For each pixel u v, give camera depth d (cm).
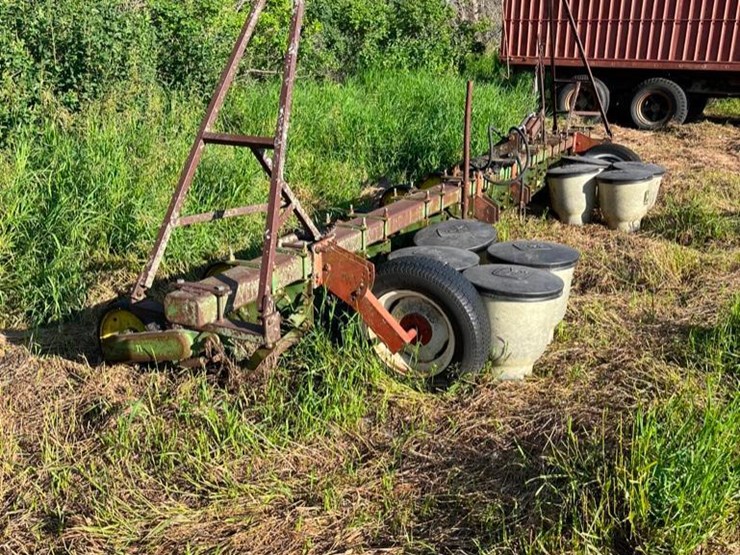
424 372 409
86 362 430
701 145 1231
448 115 1003
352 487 331
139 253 573
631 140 1271
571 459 329
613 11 1434
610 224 719
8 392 403
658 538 287
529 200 759
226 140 380
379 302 398
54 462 347
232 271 386
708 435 316
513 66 1582
